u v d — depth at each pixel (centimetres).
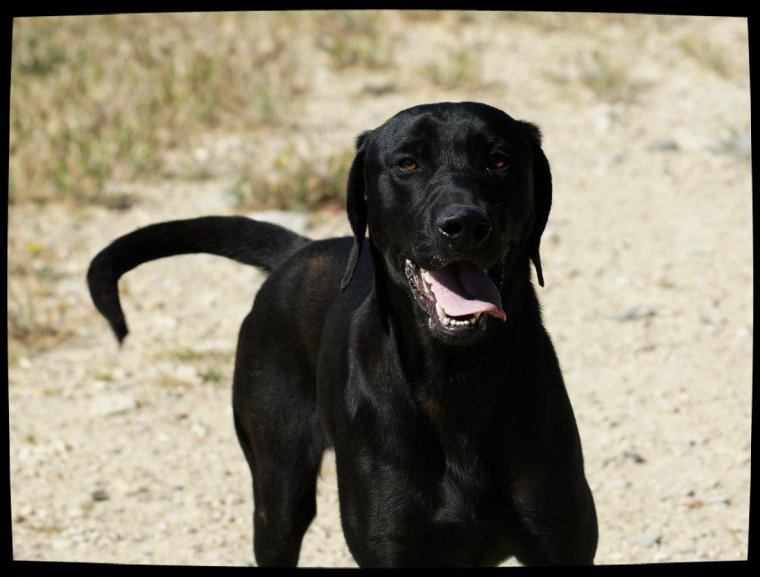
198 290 1149
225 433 903
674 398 920
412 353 545
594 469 828
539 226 573
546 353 563
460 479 550
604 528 761
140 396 954
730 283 1112
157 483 835
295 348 670
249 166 1349
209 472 852
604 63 1612
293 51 1738
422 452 551
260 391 686
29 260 1174
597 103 1572
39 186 1329
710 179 1348
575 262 1162
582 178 1354
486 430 546
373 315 571
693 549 734
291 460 673
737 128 1476
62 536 769
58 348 1034
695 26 1844
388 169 543
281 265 712
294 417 670
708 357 980
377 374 559
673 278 1127
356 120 1519
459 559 570
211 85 1571
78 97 1534
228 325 1078
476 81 1623
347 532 577
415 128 536
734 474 816
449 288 520
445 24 1859
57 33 1758
